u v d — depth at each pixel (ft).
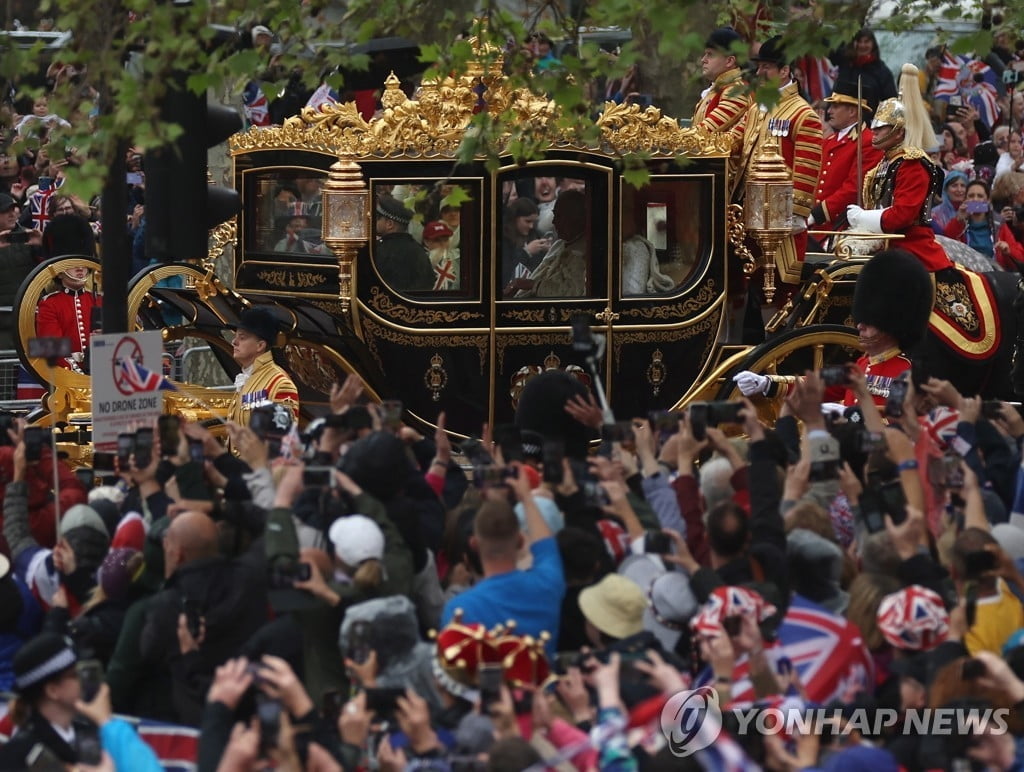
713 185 142.82
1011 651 83.35
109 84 104.47
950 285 156.76
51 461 112.78
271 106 198.70
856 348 150.51
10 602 97.96
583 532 93.15
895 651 87.92
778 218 144.46
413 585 94.68
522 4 154.51
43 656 83.61
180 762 86.22
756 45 167.63
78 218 180.55
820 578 91.45
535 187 137.69
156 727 86.84
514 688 79.87
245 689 79.30
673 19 105.40
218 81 105.81
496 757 73.31
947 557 95.61
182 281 176.35
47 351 107.76
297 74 178.40
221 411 147.84
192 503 95.96
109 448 114.93
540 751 76.64
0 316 177.68
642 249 141.18
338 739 78.18
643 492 103.19
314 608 87.51
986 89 232.32
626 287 140.56
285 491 91.35
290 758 73.87
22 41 191.01
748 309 152.05
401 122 136.05
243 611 90.53
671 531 93.20
